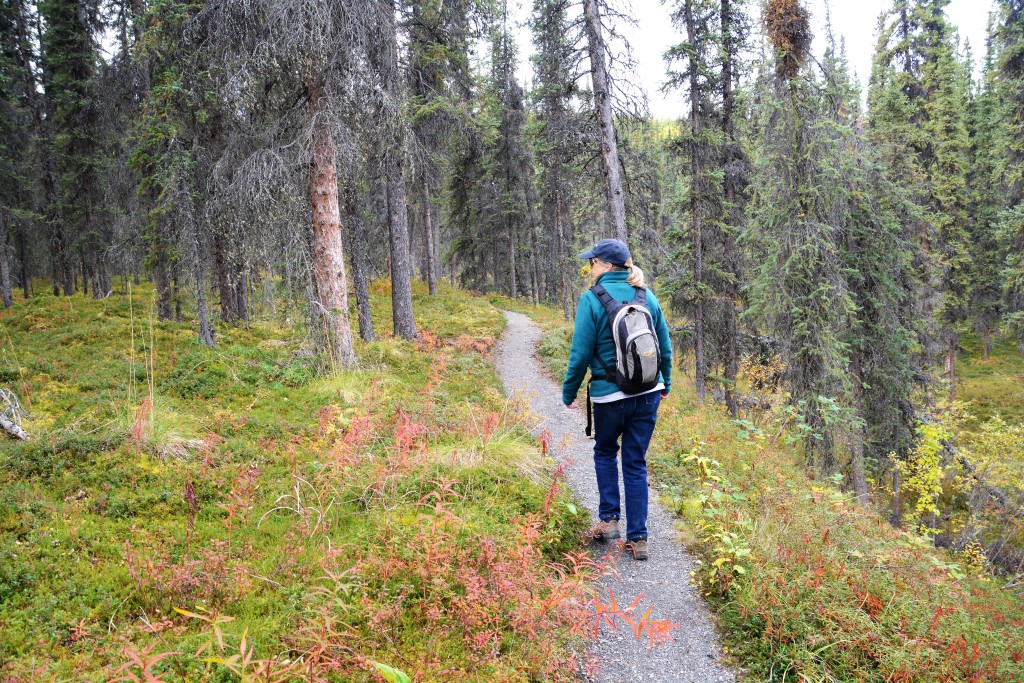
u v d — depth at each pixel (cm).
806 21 1405
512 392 1058
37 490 489
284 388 929
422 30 1563
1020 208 2089
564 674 301
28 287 3612
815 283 1449
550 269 4244
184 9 1170
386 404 797
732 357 2009
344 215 1544
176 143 1345
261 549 422
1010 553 1470
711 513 439
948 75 2775
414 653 301
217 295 1967
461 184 3334
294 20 931
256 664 280
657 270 1897
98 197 2606
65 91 2350
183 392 877
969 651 318
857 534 446
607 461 434
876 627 321
